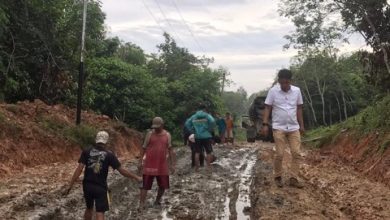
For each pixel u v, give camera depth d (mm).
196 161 15227
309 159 17672
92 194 7250
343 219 8117
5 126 14867
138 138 27281
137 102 35125
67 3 24141
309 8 25906
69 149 17734
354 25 22422
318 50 52656
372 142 15617
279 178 10781
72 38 23656
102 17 29922
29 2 20828
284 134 10398
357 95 55250
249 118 37938
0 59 18656
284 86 10172
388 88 21703
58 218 8719
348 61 54719
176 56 52500
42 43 21594
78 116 19641
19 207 8953
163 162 9891
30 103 19359
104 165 7305
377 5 21703
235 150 24484
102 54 38719
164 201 10453
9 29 19906
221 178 13695
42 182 11852
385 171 12031
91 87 30906
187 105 42375
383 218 8016
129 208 9789
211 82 45219
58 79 22422
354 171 14250
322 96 53500
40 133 16516
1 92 19062
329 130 27719
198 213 9383
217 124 22328
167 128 41125
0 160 13500
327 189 10945
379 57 21969
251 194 11047
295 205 8977
